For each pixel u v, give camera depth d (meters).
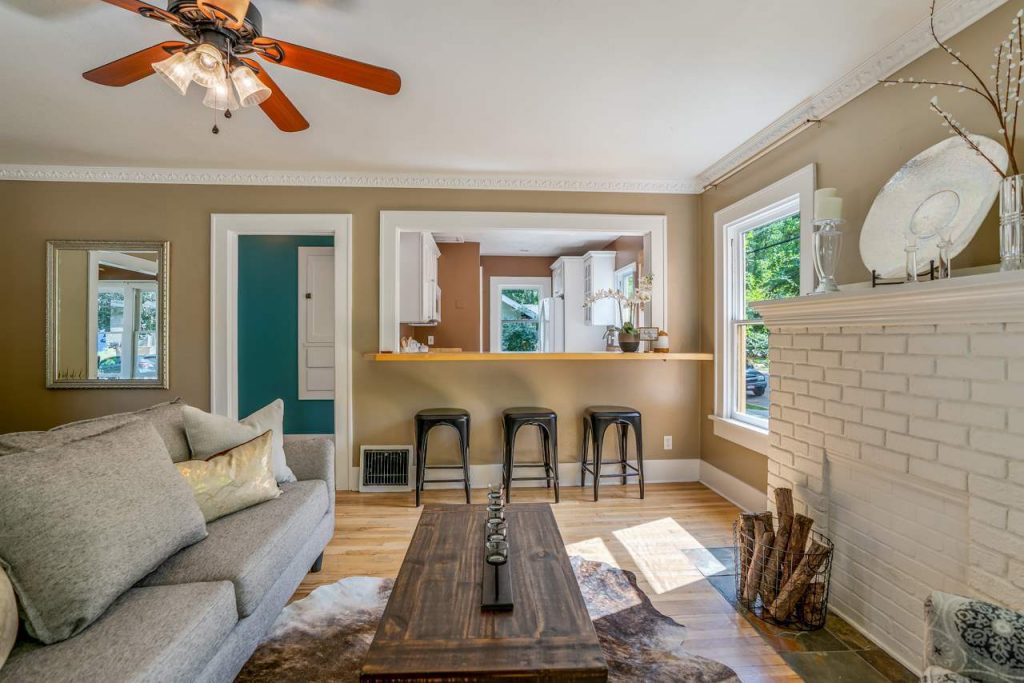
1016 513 1.25
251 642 1.49
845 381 1.85
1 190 3.26
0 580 1.03
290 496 2.04
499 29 1.81
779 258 2.84
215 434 2.02
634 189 3.62
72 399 3.34
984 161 1.53
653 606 1.97
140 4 1.29
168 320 3.35
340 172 3.40
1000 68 1.55
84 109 2.45
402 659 1.00
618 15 1.74
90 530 1.18
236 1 1.29
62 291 3.31
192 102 2.38
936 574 1.49
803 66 2.07
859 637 1.76
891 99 1.97
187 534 1.50
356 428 3.49
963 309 1.36
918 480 1.54
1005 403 1.27
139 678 0.99
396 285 3.49
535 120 2.59
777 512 1.98
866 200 2.10
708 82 2.21
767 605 1.89
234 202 3.39
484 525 1.70
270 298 4.50
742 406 3.24
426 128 2.69
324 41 1.88
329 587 2.09
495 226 3.52
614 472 3.66
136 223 3.34
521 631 1.09
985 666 0.94
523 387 3.60
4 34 1.83
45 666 1.00
